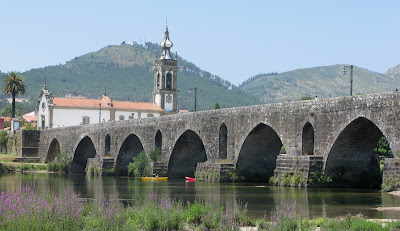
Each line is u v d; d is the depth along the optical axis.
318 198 50.44
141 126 95.44
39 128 165.12
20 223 31.56
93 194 59.94
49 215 33.06
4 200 37.72
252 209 44.75
